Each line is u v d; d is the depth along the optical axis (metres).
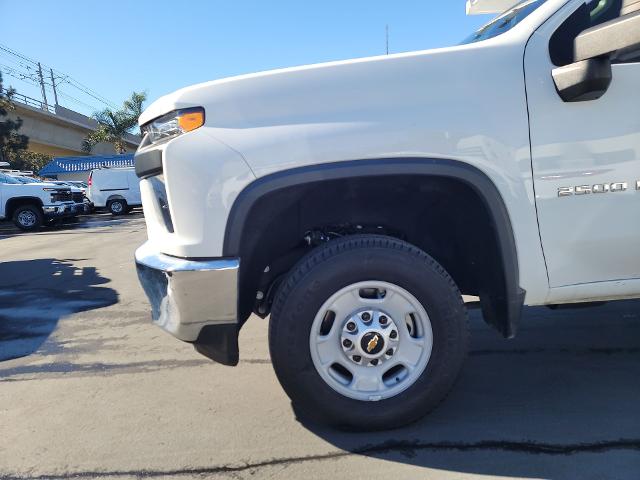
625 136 2.29
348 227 2.68
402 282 2.29
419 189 2.43
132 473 2.26
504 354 3.39
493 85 2.26
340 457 2.30
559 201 2.29
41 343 4.14
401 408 2.38
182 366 3.47
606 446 2.29
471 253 2.58
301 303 2.27
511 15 2.77
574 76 2.17
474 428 2.48
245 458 2.32
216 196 2.18
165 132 2.35
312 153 2.18
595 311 4.12
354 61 2.26
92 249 10.11
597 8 2.44
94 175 21.62
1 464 2.36
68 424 2.71
